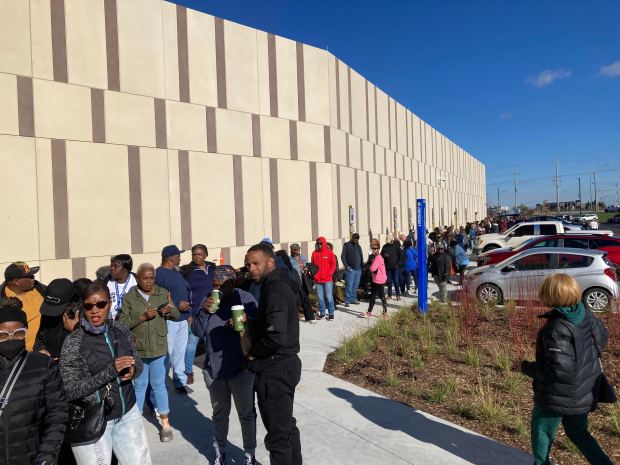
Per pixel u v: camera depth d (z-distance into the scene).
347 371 6.61
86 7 10.77
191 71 12.67
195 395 5.86
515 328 8.23
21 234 9.73
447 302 11.30
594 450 3.28
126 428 3.08
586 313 3.25
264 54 14.46
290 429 3.47
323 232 16.11
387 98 22.67
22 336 2.44
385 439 4.45
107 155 11.04
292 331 3.46
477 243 22.02
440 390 5.48
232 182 13.54
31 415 2.39
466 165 44.94
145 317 4.43
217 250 13.15
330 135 16.42
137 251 11.49
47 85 10.16
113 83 11.17
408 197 25.81
